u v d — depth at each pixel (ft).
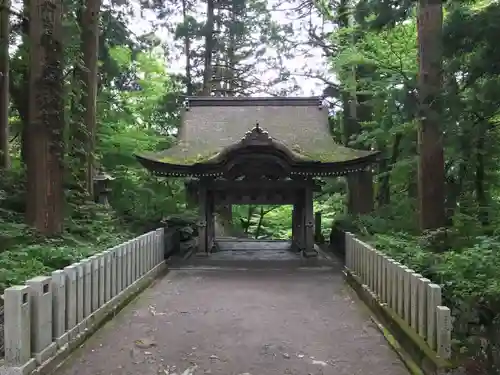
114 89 76.84
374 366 18.15
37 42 33.86
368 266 29.04
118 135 60.44
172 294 31.27
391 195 62.08
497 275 18.65
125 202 55.67
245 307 27.71
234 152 42.83
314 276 38.34
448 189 41.22
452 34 28.68
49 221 33.58
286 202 48.96
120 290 27.58
